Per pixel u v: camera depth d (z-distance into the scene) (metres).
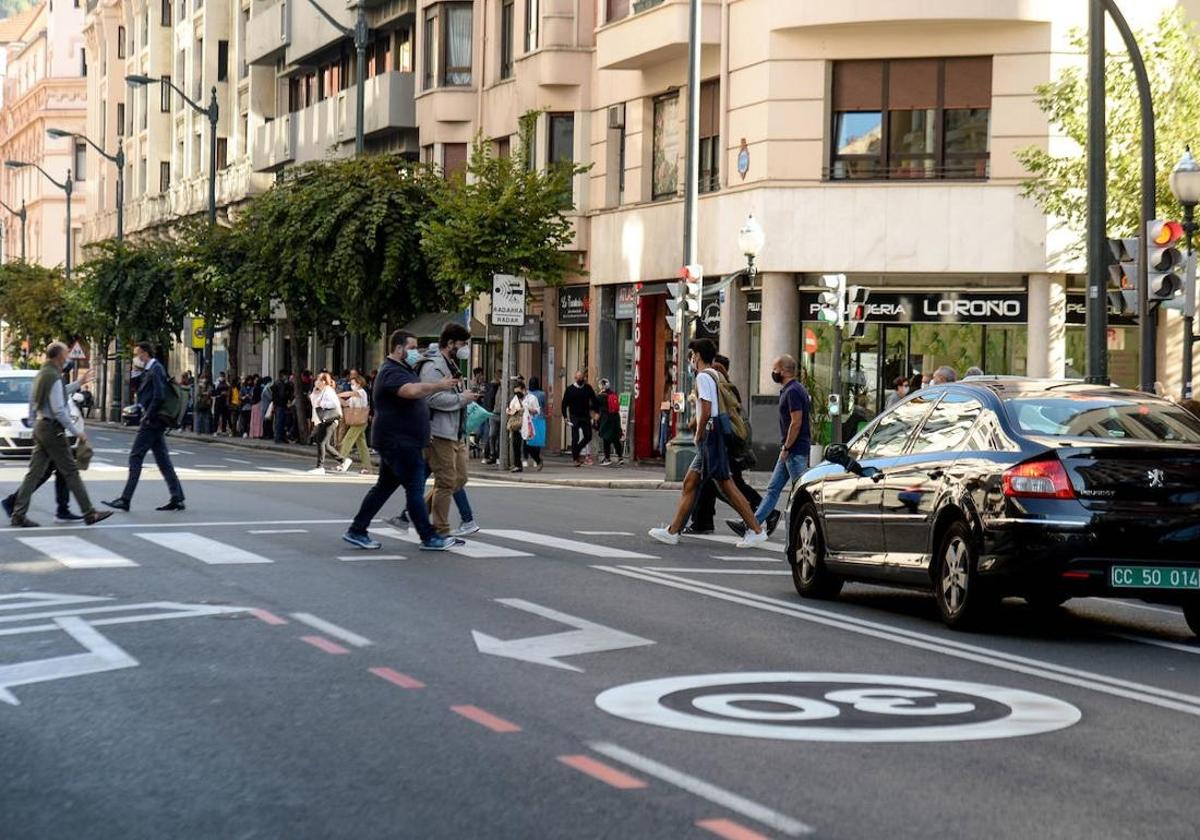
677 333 34.59
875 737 8.23
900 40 33.31
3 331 98.69
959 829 6.48
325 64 59.94
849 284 34.00
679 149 38.25
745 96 35.09
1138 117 30.73
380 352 55.09
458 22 47.69
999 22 32.50
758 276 34.97
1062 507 11.66
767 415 34.53
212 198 57.91
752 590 14.72
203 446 50.53
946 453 12.87
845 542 13.91
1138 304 20.94
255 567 15.48
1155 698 9.55
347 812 6.65
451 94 47.06
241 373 72.00
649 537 19.80
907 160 33.59
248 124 67.31
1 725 8.41
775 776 7.34
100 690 9.35
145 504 23.34
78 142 116.12
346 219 42.72
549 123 42.72
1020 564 11.70
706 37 35.97
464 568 15.59
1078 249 32.34
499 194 36.41
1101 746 8.13
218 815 6.62
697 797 6.93
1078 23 32.50
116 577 14.70
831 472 14.35
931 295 33.50
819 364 34.50
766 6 34.34
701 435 18.91
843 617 12.97
